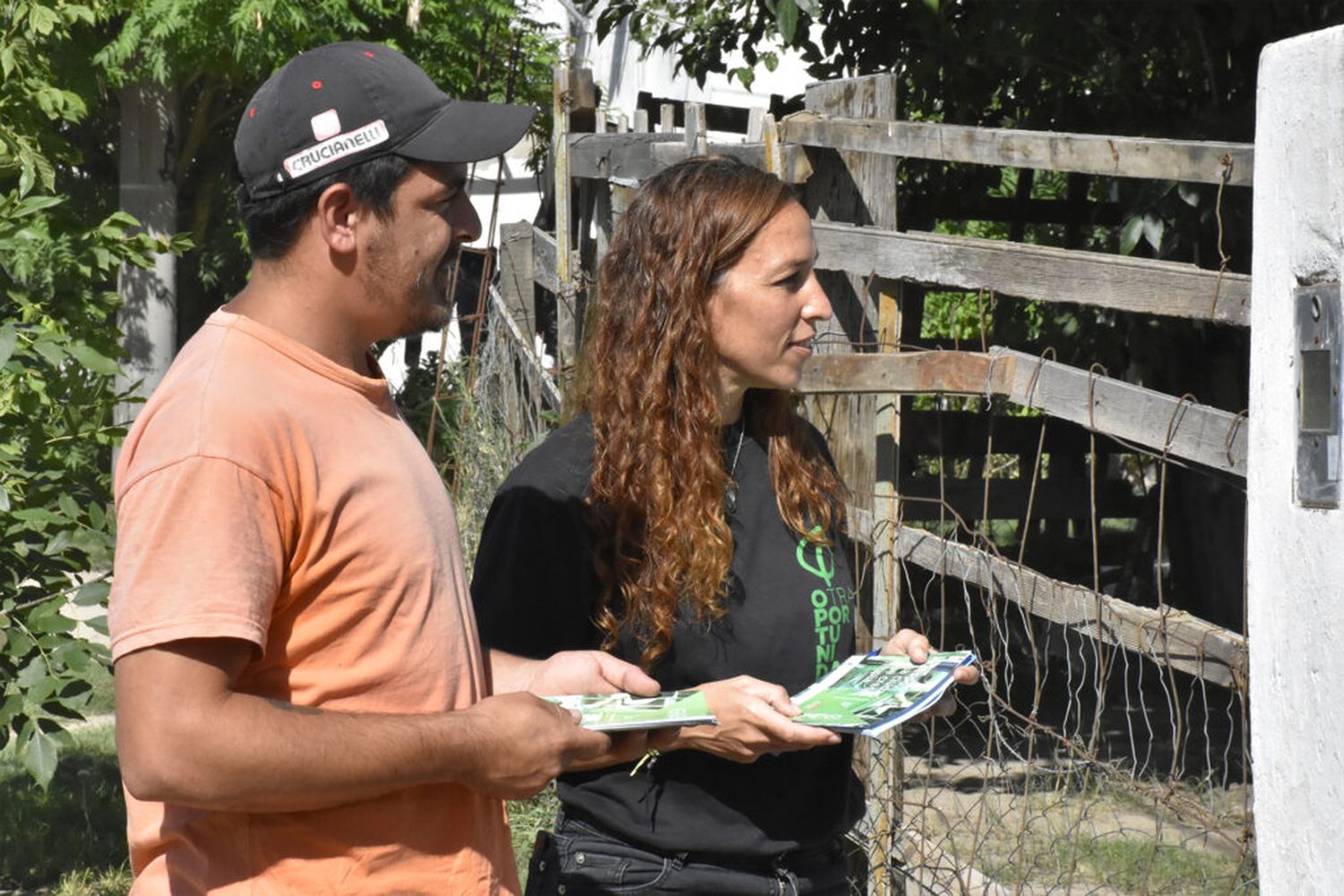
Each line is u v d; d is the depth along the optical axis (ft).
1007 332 57.57
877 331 30.58
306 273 13.55
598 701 15.69
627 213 18.28
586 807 17.35
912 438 57.52
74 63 78.43
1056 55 48.11
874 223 31.24
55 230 35.83
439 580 13.76
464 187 14.32
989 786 39.70
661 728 15.89
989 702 29.53
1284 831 17.67
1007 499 58.13
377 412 13.84
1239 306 23.72
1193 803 29.66
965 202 58.13
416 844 13.53
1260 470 18.10
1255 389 18.20
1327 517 16.65
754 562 17.81
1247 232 42.65
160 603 12.07
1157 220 41.04
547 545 17.24
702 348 17.47
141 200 97.96
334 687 13.14
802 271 17.93
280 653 13.05
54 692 29.48
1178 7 44.50
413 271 13.82
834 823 17.94
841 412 31.30
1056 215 59.16
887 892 29.37
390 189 13.52
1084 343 51.90
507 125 13.88
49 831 43.62
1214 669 24.44
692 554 17.11
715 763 17.11
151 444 12.64
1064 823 34.81
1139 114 48.11
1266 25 42.50
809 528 18.29
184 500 12.29
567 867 17.54
